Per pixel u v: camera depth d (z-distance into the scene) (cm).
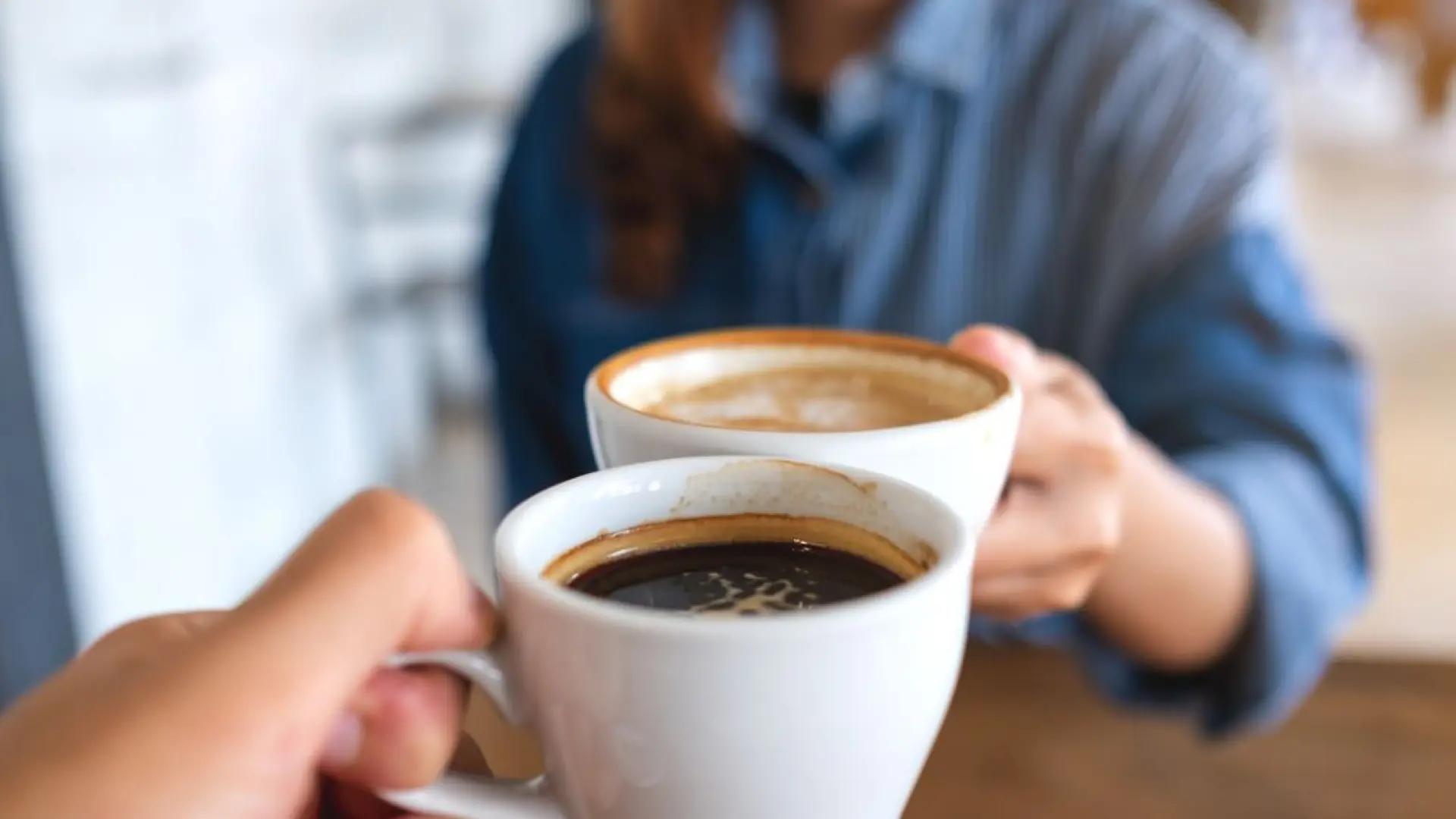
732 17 87
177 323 117
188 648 34
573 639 32
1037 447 46
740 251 89
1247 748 60
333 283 164
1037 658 67
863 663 32
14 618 82
